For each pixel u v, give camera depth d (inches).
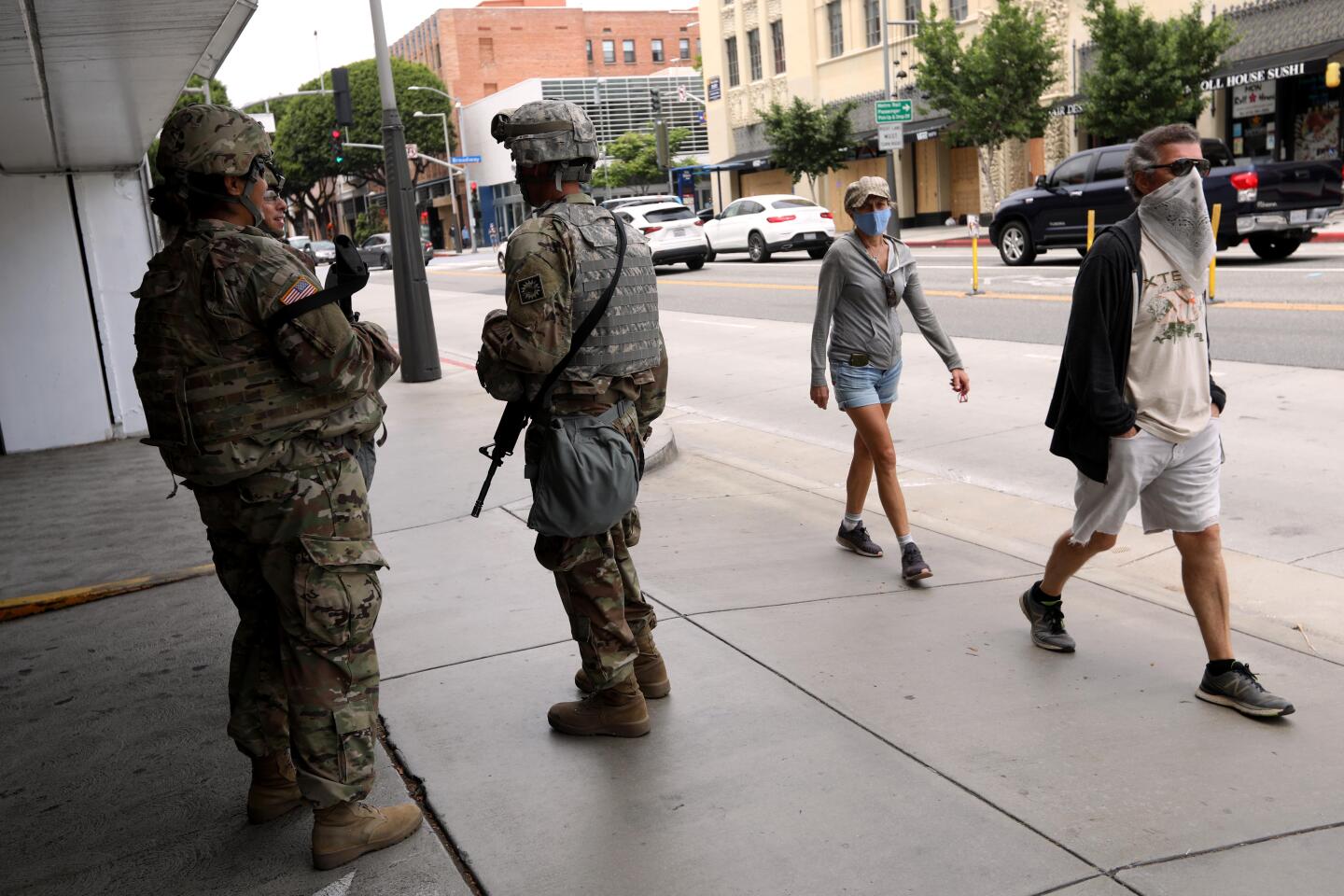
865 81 1439.5
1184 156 134.9
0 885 115.2
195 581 218.1
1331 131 945.5
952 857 110.5
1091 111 957.2
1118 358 140.8
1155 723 138.9
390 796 127.4
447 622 181.0
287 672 110.9
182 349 104.2
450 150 2738.7
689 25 3078.2
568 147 124.7
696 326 626.2
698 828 117.6
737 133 1727.4
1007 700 146.5
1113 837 113.3
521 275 120.4
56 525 268.2
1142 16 1038.4
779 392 421.7
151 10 194.2
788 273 912.3
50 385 373.4
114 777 138.8
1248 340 422.3
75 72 234.7
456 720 145.8
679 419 384.5
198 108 106.6
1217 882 105.1
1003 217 797.2
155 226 383.6
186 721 153.9
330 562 108.7
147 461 343.0
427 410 386.9
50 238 368.2
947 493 266.1
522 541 223.0
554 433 124.0
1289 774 125.5
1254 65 920.9
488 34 2947.8
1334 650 163.2
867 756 131.8
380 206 3090.6
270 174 113.0
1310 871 106.7
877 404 198.1
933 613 180.1
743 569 206.7
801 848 113.0
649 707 147.6
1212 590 143.7
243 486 107.0
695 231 1023.0
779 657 162.6
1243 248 770.2
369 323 115.9
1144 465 141.5
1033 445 308.2
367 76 2556.6
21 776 140.6
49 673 176.2
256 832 123.1
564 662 162.6
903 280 199.3
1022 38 1048.8
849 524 215.3
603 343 125.6
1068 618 177.8
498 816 122.2
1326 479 255.3
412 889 109.6
